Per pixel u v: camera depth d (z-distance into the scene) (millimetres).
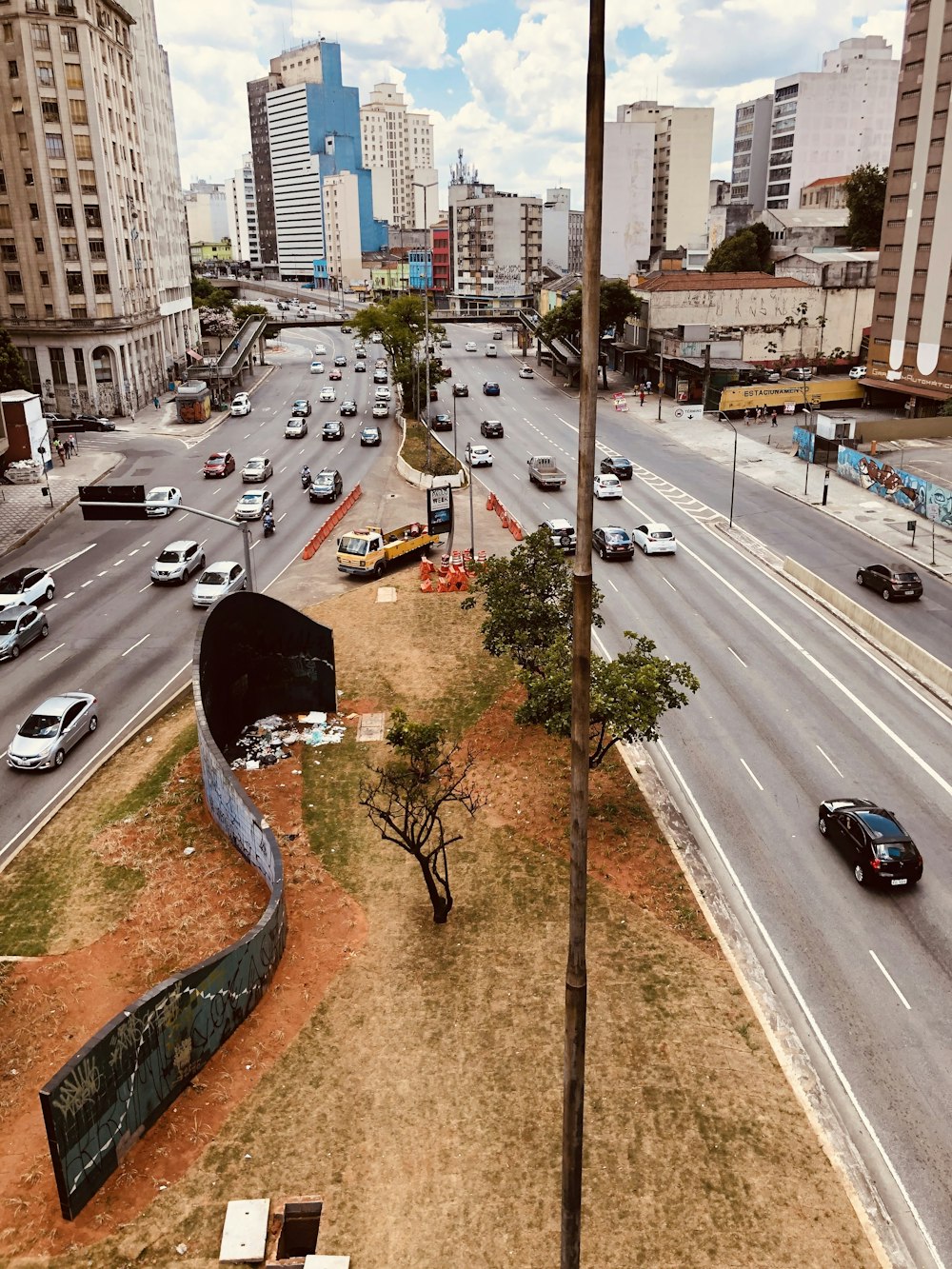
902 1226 15773
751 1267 14633
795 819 27344
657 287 99688
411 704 34250
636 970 21078
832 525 55594
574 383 108312
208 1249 14852
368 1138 16875
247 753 31141
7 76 83188
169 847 26078
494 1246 14922
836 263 98500
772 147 183750
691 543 53156
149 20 107562
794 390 85438
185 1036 17688
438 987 20594
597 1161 16359
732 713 33312
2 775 30500
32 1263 14602
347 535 49000
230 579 45312
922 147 76250
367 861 25375
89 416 90875
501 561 31500
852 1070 18875
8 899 24234
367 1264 14648
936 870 24984
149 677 37375
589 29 8500
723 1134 16953
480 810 27500
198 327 130750
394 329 97188
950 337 75688
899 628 40281
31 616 40438
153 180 106375
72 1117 14891
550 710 25703
